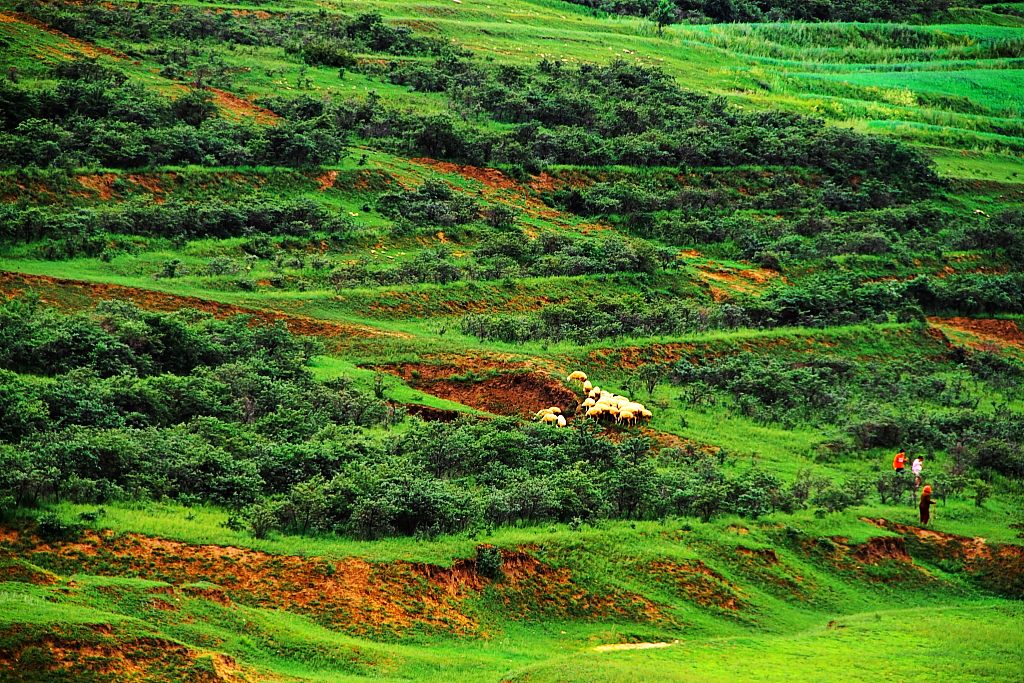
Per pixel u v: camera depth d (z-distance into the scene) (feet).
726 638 357.61
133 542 347.36
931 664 319.27
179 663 268.82
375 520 387.75
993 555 466.29
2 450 379.14
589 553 395.96
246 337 595.06
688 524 435.12
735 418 613.52
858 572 440.86
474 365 618.44
